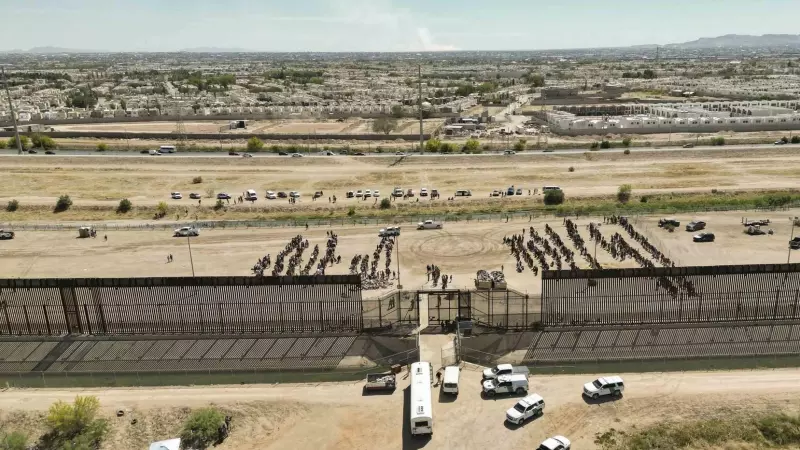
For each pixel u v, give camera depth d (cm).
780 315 7519
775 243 11131
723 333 7275
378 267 10300
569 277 7606
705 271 7544
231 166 18638
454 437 5672
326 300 7762
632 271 7569
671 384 6425
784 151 18788
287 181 17088
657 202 14438
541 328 7500
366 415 6066
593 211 13338
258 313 7775
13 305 7969
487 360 7050
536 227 12331
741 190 15112
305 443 5722
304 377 6775
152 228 12988
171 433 5941
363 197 15312
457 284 9375
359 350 7262
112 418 6128
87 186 16662
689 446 5541
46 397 6512
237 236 12306
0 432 5966
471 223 12756
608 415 5938
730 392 6238
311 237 12106
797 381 6425
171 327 7631
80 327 7625
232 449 5691
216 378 6800
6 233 12519
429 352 7119
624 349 7094
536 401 5938
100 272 10462
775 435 5631
